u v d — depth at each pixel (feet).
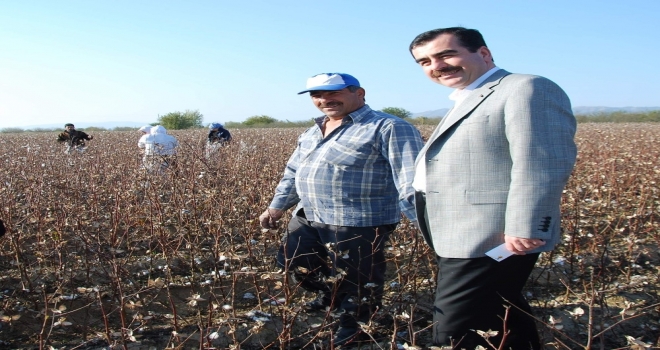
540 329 11.35
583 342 11.13
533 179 7.53
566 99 7.94
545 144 7.55
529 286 14.02
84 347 11.15
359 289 10.57
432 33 8.55
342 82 10.66
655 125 116.06
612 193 23.85
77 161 27.20
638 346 7.34
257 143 47.03
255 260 15.01
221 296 13.42
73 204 17.80
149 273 14.74
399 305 11.89
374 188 10.89
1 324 11.86
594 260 15.62
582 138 55.52
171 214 18.26
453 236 8.47
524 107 7.67
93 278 14.19
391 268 15.64
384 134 10.53
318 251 11.73
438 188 8.64
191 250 14.75
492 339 8.56
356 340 10.86
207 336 9.59
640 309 10.94
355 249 10.90
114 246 15.08
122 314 10.12
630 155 30.89
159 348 11.09
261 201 17.65
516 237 7.61
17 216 17.52
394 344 8.90
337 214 10.95
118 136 81.92
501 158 8.12
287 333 10.19
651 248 16.96
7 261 15.67
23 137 88.17
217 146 29.04
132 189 19.07
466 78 8.61
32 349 11.10
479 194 8.21
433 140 8.68
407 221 16.46
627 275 13.84
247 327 11.73
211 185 19.67
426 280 14.17
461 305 8.54
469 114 8.33
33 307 12.89
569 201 19.92
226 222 16.39
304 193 11.47
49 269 14.73
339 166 10.83
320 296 12.35
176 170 20.30
